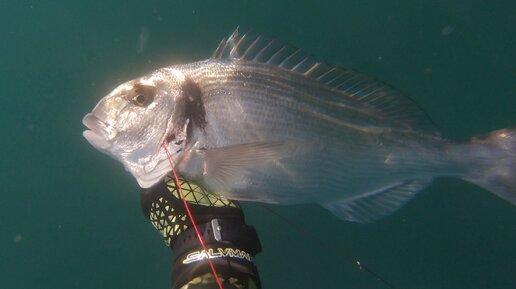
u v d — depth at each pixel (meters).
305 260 1.89
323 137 0.58
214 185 0.51
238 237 0.46
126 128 0.54
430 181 0.64
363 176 0.61
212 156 0.52
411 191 0.64
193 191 0.49
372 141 0.61
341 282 1.84
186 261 0.44
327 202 0.60
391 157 0.62
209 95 0.54
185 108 0.53
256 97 0.56
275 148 0.54
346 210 0.62
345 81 0.61
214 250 0.44
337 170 0.59
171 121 0.53
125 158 0.54
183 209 0.48
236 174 0.52
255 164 0.53
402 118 0.62
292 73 0.58
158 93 0.54
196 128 0.53
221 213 0.47
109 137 0.54
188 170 0.52
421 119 0.63
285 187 0.56
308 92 0.58
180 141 0.53
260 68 0.57
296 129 0.57
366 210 0.62
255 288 0.44
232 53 0.58
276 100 0.56
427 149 0.62
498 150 0.62
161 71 0.55
